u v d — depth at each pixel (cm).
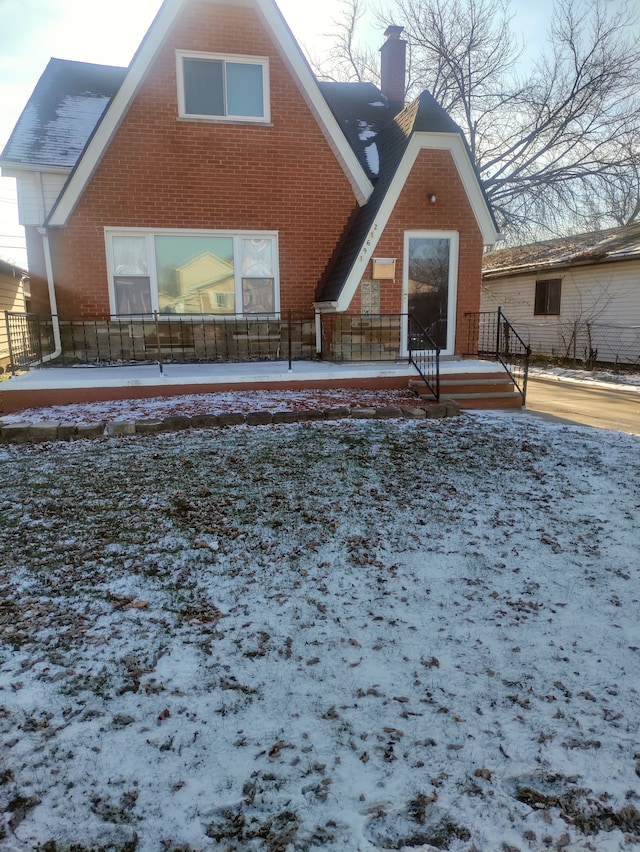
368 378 916
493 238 1049
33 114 1154
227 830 203
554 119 2281
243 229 1038
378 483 530
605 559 411
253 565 388
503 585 376
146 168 983
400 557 407
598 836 204
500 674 291
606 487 543
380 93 1608
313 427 686
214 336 1049
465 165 1008
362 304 995
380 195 998
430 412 765
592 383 1464
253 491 500
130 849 194
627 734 252
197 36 972
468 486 534
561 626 333
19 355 1043
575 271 1903
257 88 1017
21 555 392
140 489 499
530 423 769
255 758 235
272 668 290
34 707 258
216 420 691
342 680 283
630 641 320
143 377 848
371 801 216
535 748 244
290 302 1080
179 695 269
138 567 380
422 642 315
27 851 192
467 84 2336
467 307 1062
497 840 202
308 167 1054
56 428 644
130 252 1005
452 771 231
